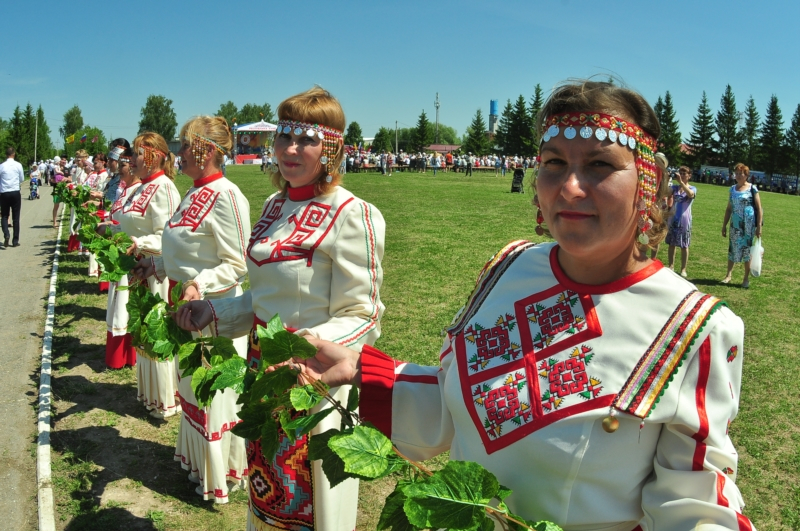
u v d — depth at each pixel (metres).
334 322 2.37
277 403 1.60
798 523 3.47
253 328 2.62
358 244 2.46
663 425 1.30
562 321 1.39
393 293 8.22
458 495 1.16
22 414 4.91
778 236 16.08
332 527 2.46
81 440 4.46
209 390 1.79
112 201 8.38
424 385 1.64
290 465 2.40
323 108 2.51
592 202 1.31
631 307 1.35
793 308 7.99
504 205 20.52
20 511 3.66
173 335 2.51
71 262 11.37
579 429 1.29
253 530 2.59
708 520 1.21
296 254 2.49
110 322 5.82
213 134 3.64
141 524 3.48
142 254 4.78
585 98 1.33
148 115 83.69
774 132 66.00
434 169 42.94
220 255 3.59
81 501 3.69
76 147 84.88
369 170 48.44
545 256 1.51
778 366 5.80
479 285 1.63
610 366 1.31
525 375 1.38
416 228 14.55
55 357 6.19
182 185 24.77
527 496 1.35
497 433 1.38
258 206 18.03
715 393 1.27
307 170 2.53
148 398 4.87
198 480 3.83
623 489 1.31
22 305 8.29
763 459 4.14
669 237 10.02
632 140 1.31
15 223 13.39
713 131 72.44
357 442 1.26
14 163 13.20
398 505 1.24
